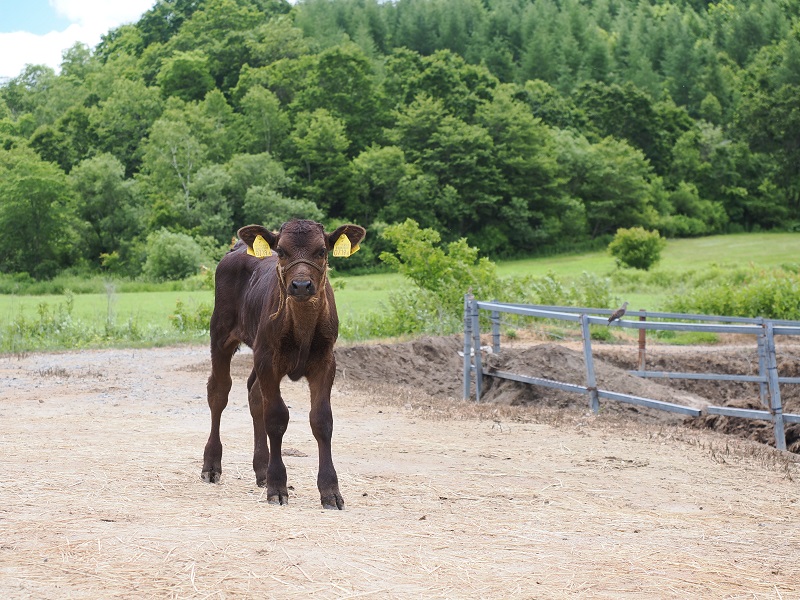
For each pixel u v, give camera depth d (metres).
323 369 7.21
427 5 188.50
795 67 129.38
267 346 7.17
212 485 7.76
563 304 29.84
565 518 6.89
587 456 9.49
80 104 131.88
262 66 147.88
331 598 4.78
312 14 188.00
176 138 103.50
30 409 12.39
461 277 28.05
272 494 7.18
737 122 125.69
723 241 101.50
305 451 9.50
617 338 26.25
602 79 166.25
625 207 109.19
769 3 188.38
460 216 101.38
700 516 7.09
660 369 20.55
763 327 11.83
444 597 4.88
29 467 8.19
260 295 7.52
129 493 7.23
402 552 5.70
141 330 27.33
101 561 5.27
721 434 11.62
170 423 11.30
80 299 52.69
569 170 109.31
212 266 75.88
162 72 146.38
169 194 98.69
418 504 7.21
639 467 9.02
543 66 167.50
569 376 15.38
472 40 180.88
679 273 54.22
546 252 103.19
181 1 185.00
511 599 4.90
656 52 181.00
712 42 184.88
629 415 14.19
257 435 7.98
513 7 199.25
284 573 5.16
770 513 7.26
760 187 118.19
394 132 109.06
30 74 174.88
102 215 95.50
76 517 6.33
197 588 4.85
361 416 12.13
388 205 102.75
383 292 52.28
